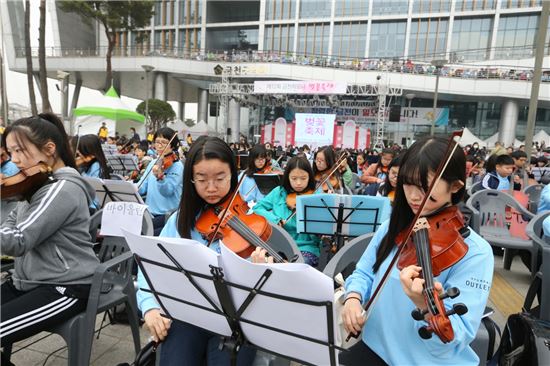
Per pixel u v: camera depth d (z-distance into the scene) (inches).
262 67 858.8
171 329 58.3
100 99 508.4
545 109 978.7
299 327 42.8
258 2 1071.6
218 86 764.0
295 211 112.7
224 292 44.7
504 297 126.7
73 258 68.9
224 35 1114.7
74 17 1037.8
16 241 59.2
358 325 50.0
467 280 46.8
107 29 755.4
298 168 116.3
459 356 49.3
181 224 66.7
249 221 75.2
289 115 1054.4
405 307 50.3
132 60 919.0
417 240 48.0
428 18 911.7
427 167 47.2
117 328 101.0
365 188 216.8
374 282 56.3
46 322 65.4
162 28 1133.7
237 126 960.3
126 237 50.8
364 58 930.1
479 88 816.9
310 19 1000.9
